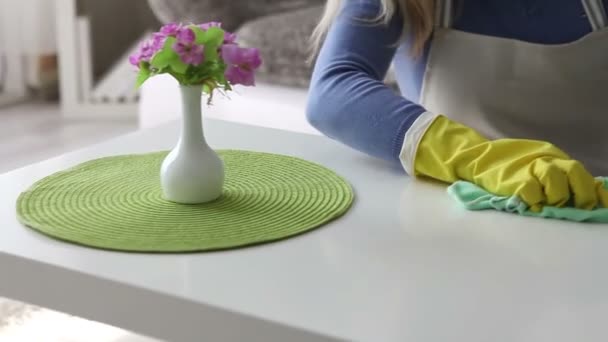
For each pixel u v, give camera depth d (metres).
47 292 0.78
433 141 1.01
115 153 1.13
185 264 0.77
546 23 1.20
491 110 1.21
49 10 3.02
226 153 1.12
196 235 0.83
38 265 0.77
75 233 0.83
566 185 0.91
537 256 0.80
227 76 0.87
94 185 0.98
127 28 3.19
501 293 0.72
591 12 1.18
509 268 0.77
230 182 1.00
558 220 0.90
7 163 2.47
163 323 0.72
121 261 0.77
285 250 0.80
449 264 0.78
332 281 0.73
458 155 0.99
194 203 0.92
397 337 0.64
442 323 0.66
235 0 2.35
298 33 2.15
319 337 0.64
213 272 0.75
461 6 1.23
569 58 1.18
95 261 0.77
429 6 1.17
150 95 2.19
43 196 0.94
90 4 3.03
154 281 0.73
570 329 0.66
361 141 1.07
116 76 3.00
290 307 0.68
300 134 1.24
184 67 0.86
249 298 0.70
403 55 1.25
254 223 0.87
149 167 1.05
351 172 1.06
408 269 0.77
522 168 0.95
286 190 0.98
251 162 1.08
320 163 1.10
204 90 0.92
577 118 1.20
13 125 2.86
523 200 0.91
